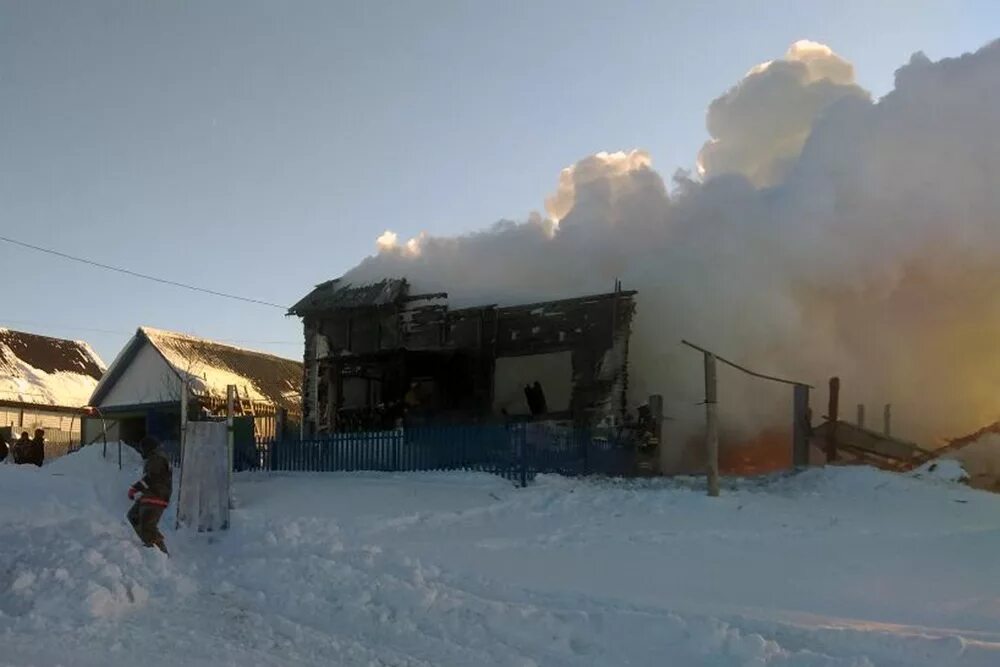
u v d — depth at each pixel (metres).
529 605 7.78
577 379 23.03
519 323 24.20
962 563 10.05
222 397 32.81
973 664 5.94
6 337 43.22
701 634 6.58
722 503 14.64
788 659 6.11
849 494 16.16
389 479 17.81
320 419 26.59
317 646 6.70
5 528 10.93
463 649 6.62
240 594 8.45
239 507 14.65
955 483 17.19
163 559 9.15
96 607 7.48
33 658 6.20
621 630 6.93
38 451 26.12
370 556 9.74
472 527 12.96
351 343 26.69
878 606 7.95
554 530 12.59
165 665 6.14
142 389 34.94
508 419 23.66
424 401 25.05
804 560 10.27
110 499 16.48
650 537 11.93
